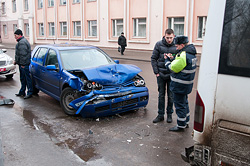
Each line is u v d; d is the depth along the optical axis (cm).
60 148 430
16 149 427
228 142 254
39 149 427
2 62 1027
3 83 984
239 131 247
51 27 3212
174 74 456
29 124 538
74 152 417
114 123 542
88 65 644
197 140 278
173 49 512
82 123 542
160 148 428
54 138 470
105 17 2483
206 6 1748
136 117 578
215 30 258
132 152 415
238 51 244
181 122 486
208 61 264
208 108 265
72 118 573
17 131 501
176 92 463
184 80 448
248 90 239
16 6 3619
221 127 258
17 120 562
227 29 250
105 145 440
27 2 3494
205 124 269
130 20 2270
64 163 383
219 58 256
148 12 2102
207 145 271
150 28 2119
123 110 575
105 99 544
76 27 2870
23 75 760
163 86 537
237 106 246
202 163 279
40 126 527
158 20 2048
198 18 1819
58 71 624
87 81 555
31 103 696
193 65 441
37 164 380
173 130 496
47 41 3288
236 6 245
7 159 394
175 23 1973
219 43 256
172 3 1934
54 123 543
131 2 2230
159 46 522
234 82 247
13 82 1005
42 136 478
